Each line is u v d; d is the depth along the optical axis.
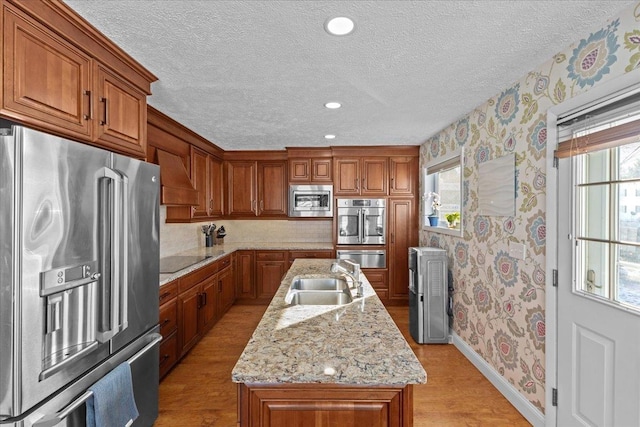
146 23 1.58
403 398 1.12
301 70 2.12
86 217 1.44
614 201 1.61
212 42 1.77
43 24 1.38
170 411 2.25
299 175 4.80
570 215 1.85
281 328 1.48
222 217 4.90
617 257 1.59
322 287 2.56
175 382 2.64
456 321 3.33
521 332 2.27
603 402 1.64
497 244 2.57
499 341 2.54
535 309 2.12
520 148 2.28
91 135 1.67
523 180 2.24
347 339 1.36
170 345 2.73
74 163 1.38
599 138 1.62
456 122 3.35
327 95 2.58
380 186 4.69
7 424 1.15
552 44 1.80
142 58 1.95
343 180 4.70
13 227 1.15
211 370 2.84
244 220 5.32
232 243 5.16
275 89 2.45
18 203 1.15
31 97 1.33
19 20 1.28
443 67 2.09
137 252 1.86
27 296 1.18
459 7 1.46
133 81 2.03
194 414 2.22
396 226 4.68
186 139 3.61
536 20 1.57
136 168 1.85
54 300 1.28
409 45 1.80
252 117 3.18
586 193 1.78
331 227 5.27
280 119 3.26
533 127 2.13
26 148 1.17
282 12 1.50
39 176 1.22
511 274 2.39
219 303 4.02
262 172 4.98
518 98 2.29
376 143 4.50
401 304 4.66
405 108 2.92
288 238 5.30
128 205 1.77
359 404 1.13
